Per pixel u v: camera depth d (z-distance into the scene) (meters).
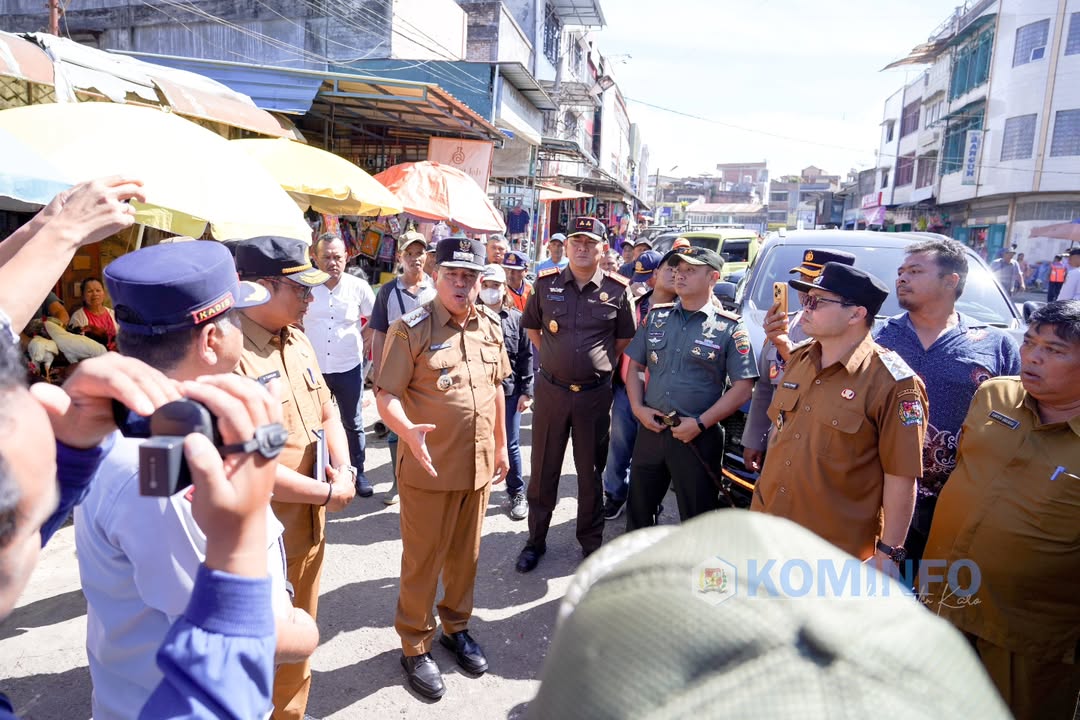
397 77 12.09
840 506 2.38
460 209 8.16
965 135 31.59
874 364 2.35
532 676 3.02
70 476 0.94
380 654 3.10
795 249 5.03
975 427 2.28
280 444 0.92
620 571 0.64
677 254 3.45
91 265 5.60
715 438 3.53
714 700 0.48
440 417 2.79
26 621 3.15
